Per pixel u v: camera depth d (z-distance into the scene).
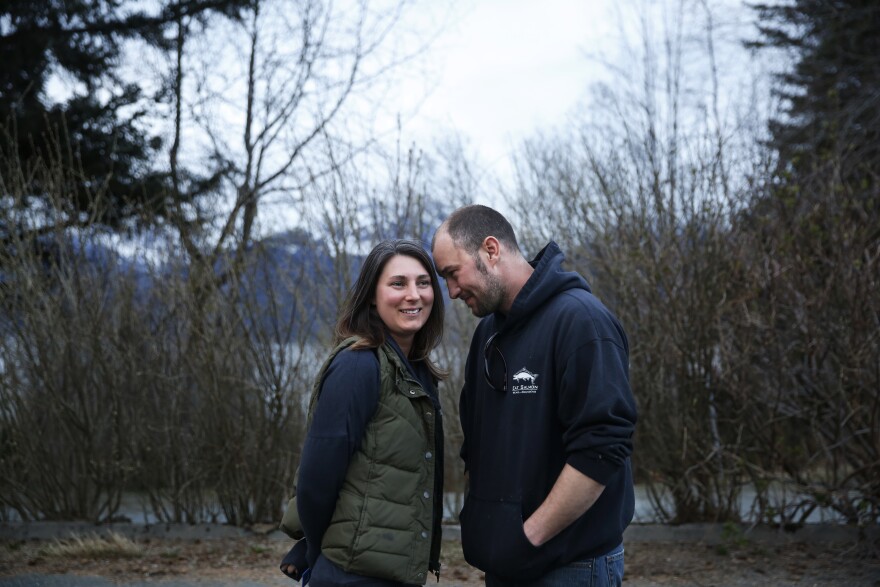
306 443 2.44
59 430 6.53
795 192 6.12
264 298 6.61
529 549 2.38
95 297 6.56
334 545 2.43
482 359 2.69
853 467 5.90
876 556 5.49
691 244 6.22
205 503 6.59
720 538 5.94
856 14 11.82
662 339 6.13
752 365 6.02
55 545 6.01
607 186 6.75
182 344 6.56
